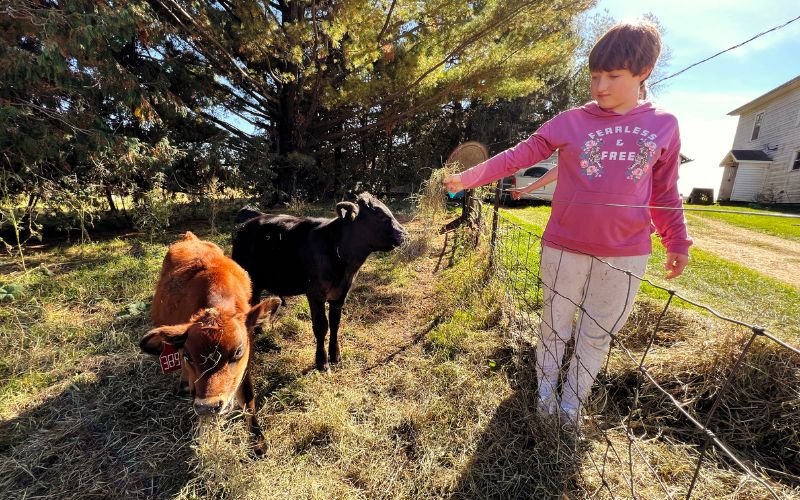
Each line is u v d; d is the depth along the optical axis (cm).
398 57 1088
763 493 205
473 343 358
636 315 362
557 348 259
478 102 1731
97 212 838
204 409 186
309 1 991
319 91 1153
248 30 914
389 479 226
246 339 216
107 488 216
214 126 1047
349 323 421
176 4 858
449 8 990
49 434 247
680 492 207
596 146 202
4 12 524
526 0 932
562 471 220
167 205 806
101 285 478
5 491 210
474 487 217
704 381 269
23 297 430
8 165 620
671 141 199
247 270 365
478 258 494
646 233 213
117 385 292
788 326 324
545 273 247
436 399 287
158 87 838
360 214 314
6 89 569
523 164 225
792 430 236
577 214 215
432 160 1722
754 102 2003
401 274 564
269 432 259
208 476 221
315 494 213
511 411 269
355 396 292
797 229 1072
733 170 2131
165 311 260
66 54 569
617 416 262
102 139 645
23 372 302
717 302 459
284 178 1277
